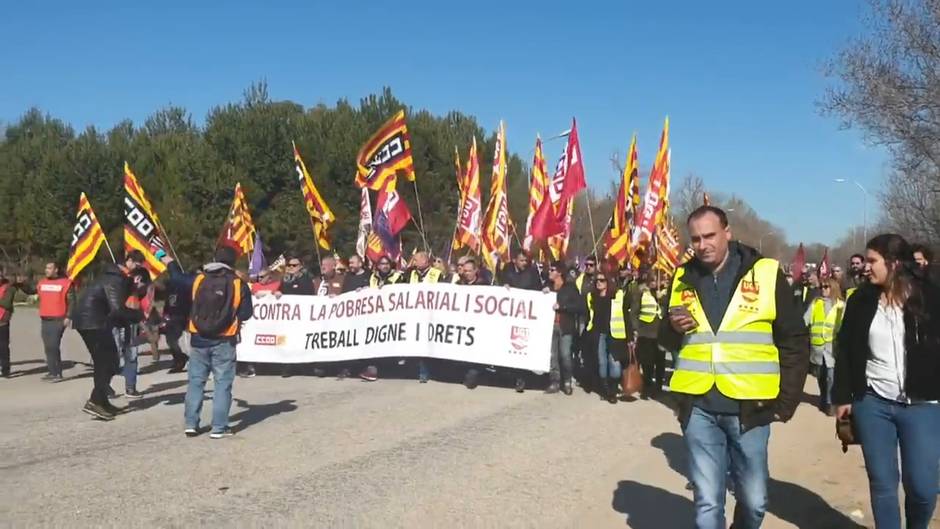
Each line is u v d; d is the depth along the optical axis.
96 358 9.71
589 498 6.66
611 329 11.63
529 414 10.55
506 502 6.49
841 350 5.02
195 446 8.30
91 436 8.80
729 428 4.40
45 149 45.59
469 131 41.12
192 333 8.74
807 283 12.56
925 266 5.23
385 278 14.01
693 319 4.42
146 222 15.42
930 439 4.68
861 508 6.47
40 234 40.53
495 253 15.67
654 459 8.11
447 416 10.23
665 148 16.62
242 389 12.41
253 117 39.12
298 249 37.62
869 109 15.20
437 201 39.22
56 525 5.73
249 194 37.16
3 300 13.91
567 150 16.42
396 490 6.75
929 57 14.63
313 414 10.21
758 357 4.35
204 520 5.89
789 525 6.06
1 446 8.27
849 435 5.11
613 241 16.59
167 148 41.00
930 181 17.78
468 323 12.82
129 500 6.35
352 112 41.47
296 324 13.90
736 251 4.58
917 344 4.68
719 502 4.42
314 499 6.46
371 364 14.03
